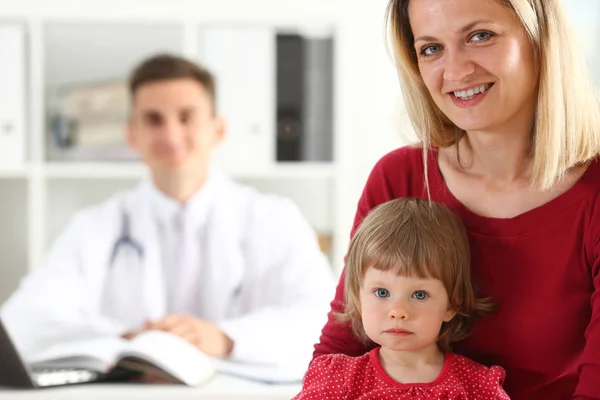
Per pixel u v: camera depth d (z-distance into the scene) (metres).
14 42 3.03
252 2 3.04
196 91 2.53
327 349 1.29
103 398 1.68
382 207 1.25
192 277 2.47
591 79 1.17
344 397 1.19
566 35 1.13
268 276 2.43
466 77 1.10
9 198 3.39
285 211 2.52
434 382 1.17
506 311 1.18
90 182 3.34
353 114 3.12
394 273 1.18
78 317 2.31
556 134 1.12
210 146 2.59
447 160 1.26
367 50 3.11
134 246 2.50
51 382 1.73
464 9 1.09
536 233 1.16
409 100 1.25
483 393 1.15
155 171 2.53
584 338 1.14
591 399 1.05
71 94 3.10
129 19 3.04
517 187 1.19
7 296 3.38
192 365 1.80
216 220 2.48
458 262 1.18
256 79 3.05
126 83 3.10
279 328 2.09
